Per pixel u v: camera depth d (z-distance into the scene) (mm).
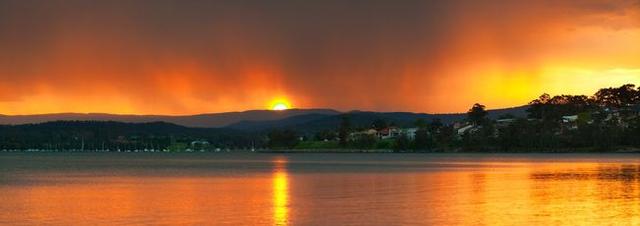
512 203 68812
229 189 92562
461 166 176250
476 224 54250
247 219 58375
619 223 54250
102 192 88188
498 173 133125
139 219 58875
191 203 72000
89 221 58062
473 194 80062
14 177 127500
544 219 56594
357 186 96062
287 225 54875
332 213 61438
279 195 81188
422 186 95062
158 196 81250
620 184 95625
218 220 57906
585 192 81562
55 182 111125
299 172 144875
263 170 158625
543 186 92875
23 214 63000
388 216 59094
